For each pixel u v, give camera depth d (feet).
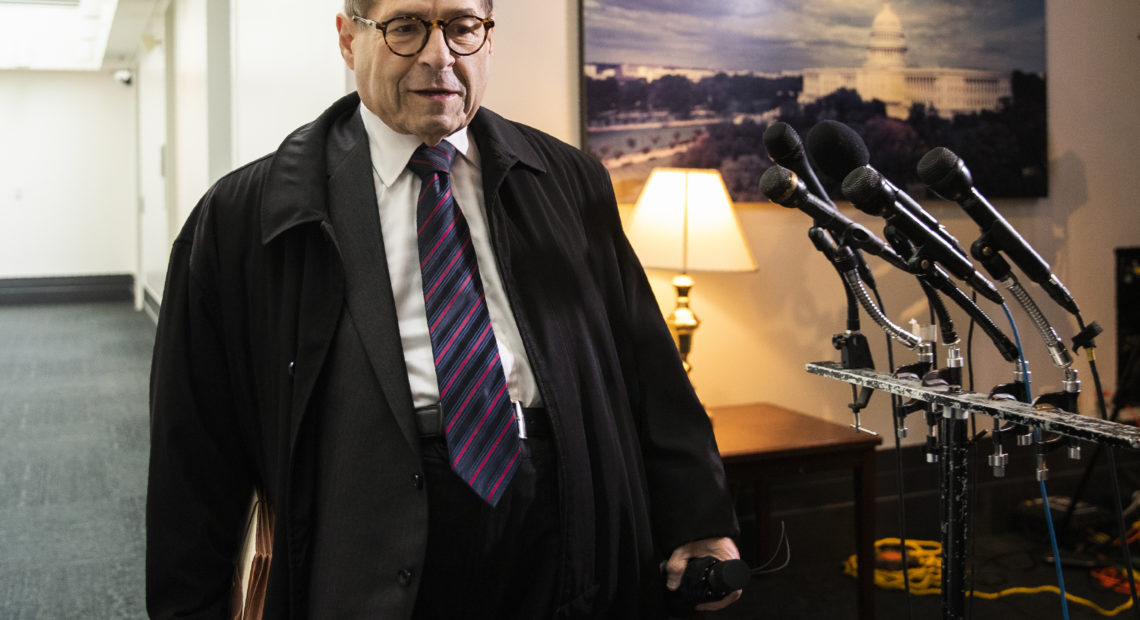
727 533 4.49
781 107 10.38
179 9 22.06
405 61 3.98
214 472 4.38
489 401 4.06
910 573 10.19
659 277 10.19
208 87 10.70
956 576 4.05
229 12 10.30
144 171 34.30
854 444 8.74
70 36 29.99
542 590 4.17
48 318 34.24
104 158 39.75
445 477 3.98
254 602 4.50
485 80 4.26
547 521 4.17
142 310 36.45
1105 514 11.23
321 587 3.92
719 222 8.88
